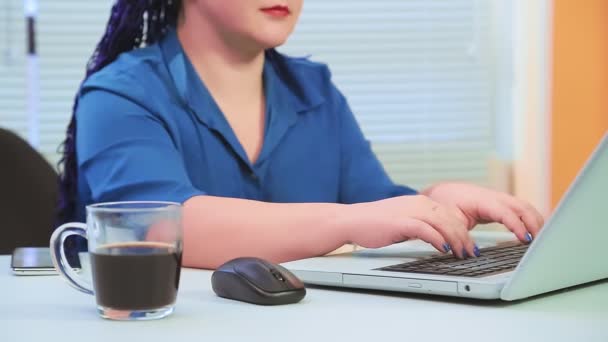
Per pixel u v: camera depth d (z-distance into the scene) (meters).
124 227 0.83
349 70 3.03
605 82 2.76
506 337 0.76
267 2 1.47
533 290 0.89
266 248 1.15
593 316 0.84
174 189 1.28
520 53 2.93
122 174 1.31
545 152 2.82
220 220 1.19
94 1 2.94
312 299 0.93
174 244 0.85
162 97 1.47
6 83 2.91
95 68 1.59
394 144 3.06
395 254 1.13
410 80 3.05
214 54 1.53
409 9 3.03
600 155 0.81
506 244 1.20
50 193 1.65
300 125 1.65
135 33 1.58
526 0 2.87
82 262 1.20
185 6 1.55
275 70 1.67
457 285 0.89
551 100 2.79
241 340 0.75
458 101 3.05
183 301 0.93
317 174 1.66
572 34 2.77
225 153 1.52
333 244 1.12
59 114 2.94
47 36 2.93
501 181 3.01
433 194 1.34
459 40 3.05
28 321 0.83
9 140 1.65
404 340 0.75
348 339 0.75
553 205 2.80
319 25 3.01
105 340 0.76
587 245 0.91
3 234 1.61
